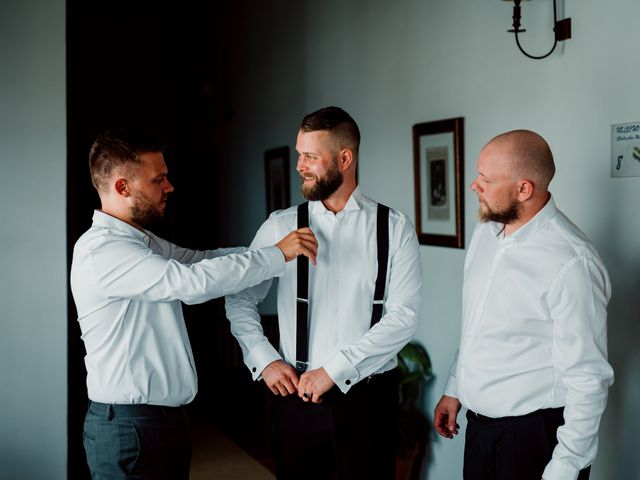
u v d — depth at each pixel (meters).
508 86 2.97
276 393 2.28
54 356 3.27
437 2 3.44
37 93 3.21
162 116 7.32
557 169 2.73
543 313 2.03
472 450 2.21
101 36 6.86
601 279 2.00
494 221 2.11
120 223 2.24
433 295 3.58
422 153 3.56
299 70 5.00
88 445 2.25
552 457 1.99
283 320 2.32
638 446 2.41
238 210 6.29
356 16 4.22
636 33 2.37
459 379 2.24
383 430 2.33
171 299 2.13
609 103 2.48
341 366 2.15
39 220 3.23
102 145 2.23
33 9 3.20
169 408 2.27
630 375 2.44
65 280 3.26
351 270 2.27
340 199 2.28
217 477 4.11
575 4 2.61
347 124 2.20
